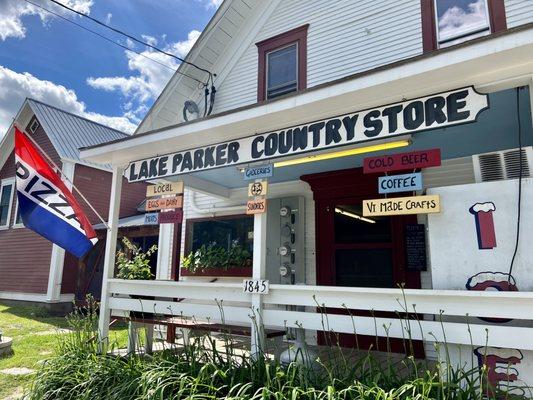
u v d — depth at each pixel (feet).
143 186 48.42
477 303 9.89
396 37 20.04
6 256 43.96
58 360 14.15
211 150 15.60
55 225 15.40
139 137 16.34
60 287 38.52
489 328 9.64
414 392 8.45
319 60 22.25
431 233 11.25
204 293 14.73
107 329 16.92
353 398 8.93
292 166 19.79
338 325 11.81
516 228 10.21
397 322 10.94
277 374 9.99
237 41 25.80
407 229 18.94
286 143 13.75
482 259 10.44
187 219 26.86
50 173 15.76
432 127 11.08
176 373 11.20
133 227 36.58
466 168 17.98
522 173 11.05
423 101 11.35
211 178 22.25
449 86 10.99
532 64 9.98
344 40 21.62
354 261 20.20
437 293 10.21
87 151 18.01
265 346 12.82
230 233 24.94
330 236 20.98
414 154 12.02
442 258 10.96
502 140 15.65
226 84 25.79
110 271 17.40
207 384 10.59
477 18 18.24
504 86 10.63
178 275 25.99
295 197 22.33
